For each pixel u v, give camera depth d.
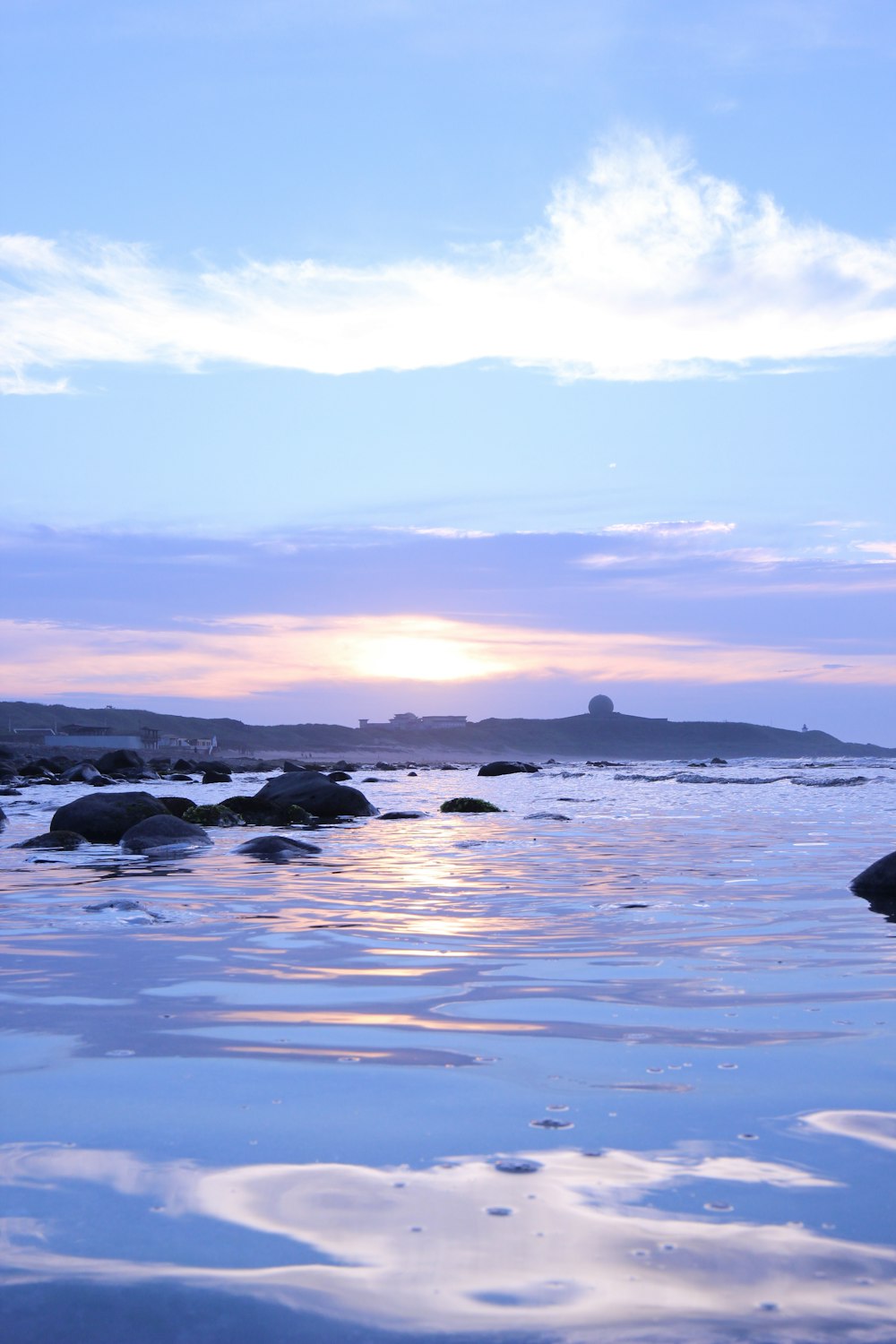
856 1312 1.66
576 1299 1.70
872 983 4.16
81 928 5.63
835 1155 2.29
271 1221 1.98
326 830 13.35
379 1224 1.96
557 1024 3.52
